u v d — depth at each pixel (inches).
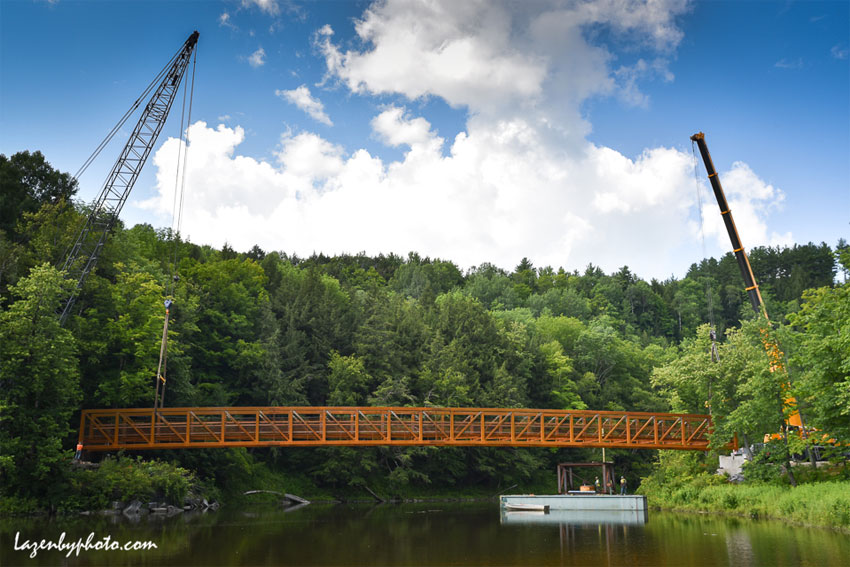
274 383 2947.8
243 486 2691.9
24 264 2313.0
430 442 2199.8
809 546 1196.5
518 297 7637.8
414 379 3415.4
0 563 1043.3
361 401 3203.7
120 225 2861.7
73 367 1899.6
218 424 2146.9
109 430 2098.9
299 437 2261.3
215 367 3006.9
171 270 3078.2
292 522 1822.1
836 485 1658.5
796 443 1851.6
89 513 1834.4
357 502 2938.0
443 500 3179.1
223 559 1109.1
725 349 2364.7
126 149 2496.3
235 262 3698.3
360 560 1112.8
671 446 2357.3
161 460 2287.2
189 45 2559.1
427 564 1077.8
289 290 3683.6
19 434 1774.1
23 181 2827.3
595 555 1163.3
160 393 2389.3
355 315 3624.5
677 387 2463.1
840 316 1722.4
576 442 2310.5
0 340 1723.7
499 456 3427.7
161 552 1176.8
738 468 2235.5
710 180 2812.5
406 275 7805.1
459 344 3730.3
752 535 1379.2
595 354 4682.6
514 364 3890.3
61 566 1016.9
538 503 2142.0
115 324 2239.2
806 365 1838.1
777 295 7559.1
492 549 1254.9
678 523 1717.5
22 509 1738.4
